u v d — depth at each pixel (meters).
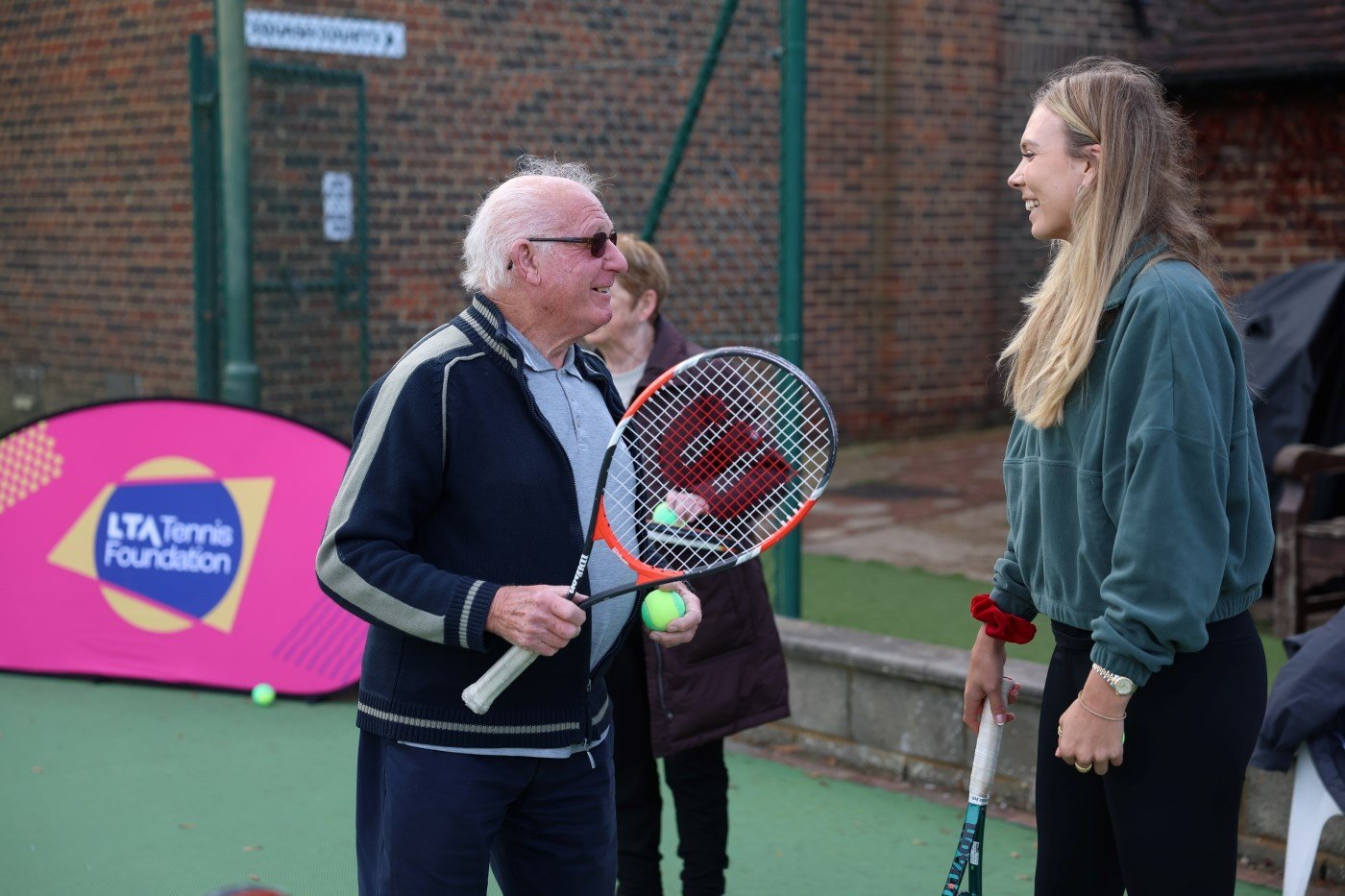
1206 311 2.30
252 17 7.94
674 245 9.55
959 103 10.95
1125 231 2.37
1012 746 4.42
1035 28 11.29
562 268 2.54
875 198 10.72
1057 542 2.48
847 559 7.48
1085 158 2.44
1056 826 2.61
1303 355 6.34
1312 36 9.37
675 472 3.10
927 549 7.66
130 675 5.74
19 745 5.10
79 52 9.23
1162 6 11.09
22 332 9.94
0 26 9.80
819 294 10.48
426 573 2.41
